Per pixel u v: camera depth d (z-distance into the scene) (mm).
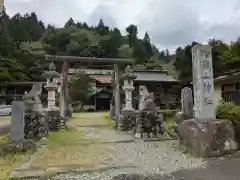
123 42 54500
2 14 40438
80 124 13039
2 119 16531
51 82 10930
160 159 6004
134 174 4758
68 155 6301
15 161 5629
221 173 4730
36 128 8383
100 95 29641
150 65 44781
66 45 43781
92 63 15133
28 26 56375
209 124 6309
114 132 10531
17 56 35438
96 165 5379
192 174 4707
